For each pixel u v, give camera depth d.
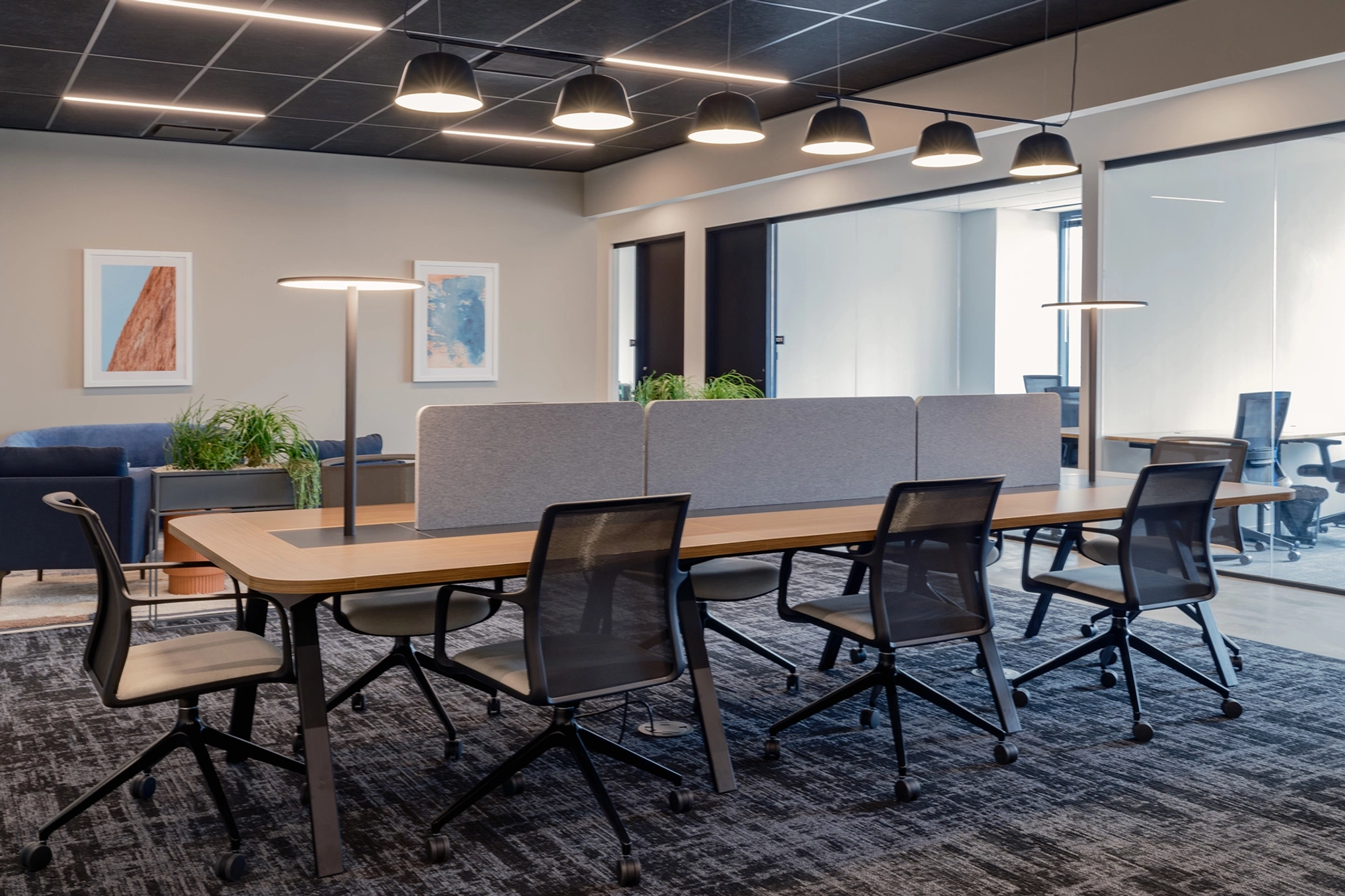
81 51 6.28
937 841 2.74
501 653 2.85
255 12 5.61
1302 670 4.28
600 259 10.66
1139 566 3.64
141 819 2.87
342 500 4.00
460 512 3.42
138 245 8.71
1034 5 5.69
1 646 4.67
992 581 6.06
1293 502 5.74
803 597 5.62
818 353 8.70
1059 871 2.57
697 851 2.69
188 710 2.74
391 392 9.77
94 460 5.41
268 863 2.62
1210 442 4.78
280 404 9.32
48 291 8.44
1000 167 6.79
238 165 9.05
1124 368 6.48
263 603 3.26
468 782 3.15
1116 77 5.98
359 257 9.57
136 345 8.73
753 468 4.00
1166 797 3.02
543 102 7.59
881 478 4.32
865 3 5.57
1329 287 5.43
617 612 2.70
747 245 9.10
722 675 4.27
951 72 6.88
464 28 5.90
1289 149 5.56
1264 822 2.85
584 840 2.75
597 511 2.57
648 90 7.29
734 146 8.62
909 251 9.30
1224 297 5.91
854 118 4.82
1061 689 4.05
